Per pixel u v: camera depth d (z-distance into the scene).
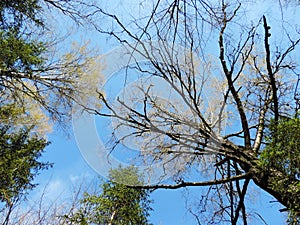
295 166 2.42
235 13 2.91
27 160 6.38
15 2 5.11
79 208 5.63
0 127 6.27
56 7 4.96
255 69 3.86
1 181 5.93
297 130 2.41
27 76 5.79
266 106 3.61
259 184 2.76
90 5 3.09
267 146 2.57
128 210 6.33
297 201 2.42
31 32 5.53
